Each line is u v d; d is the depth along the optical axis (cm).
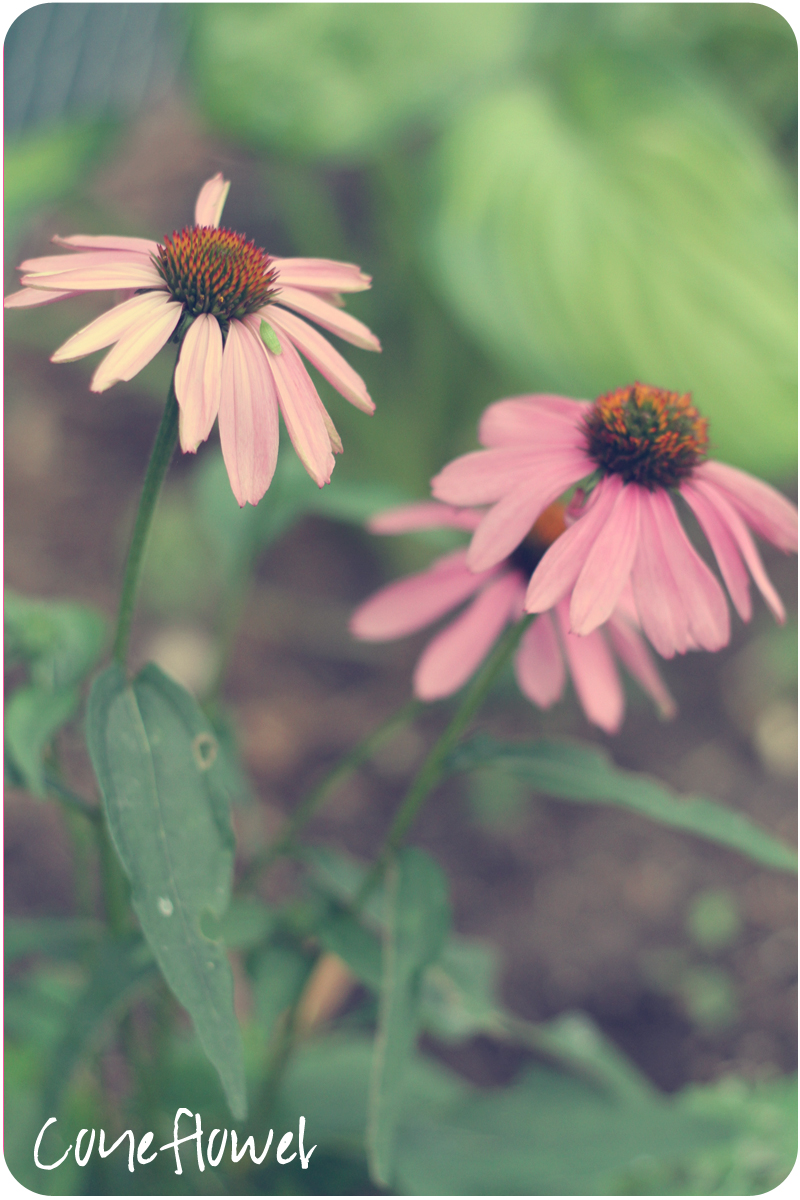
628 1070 74
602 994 97
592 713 56
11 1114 64
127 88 160
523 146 99
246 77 93
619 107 103
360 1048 70
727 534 50
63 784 55
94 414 150
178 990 47
